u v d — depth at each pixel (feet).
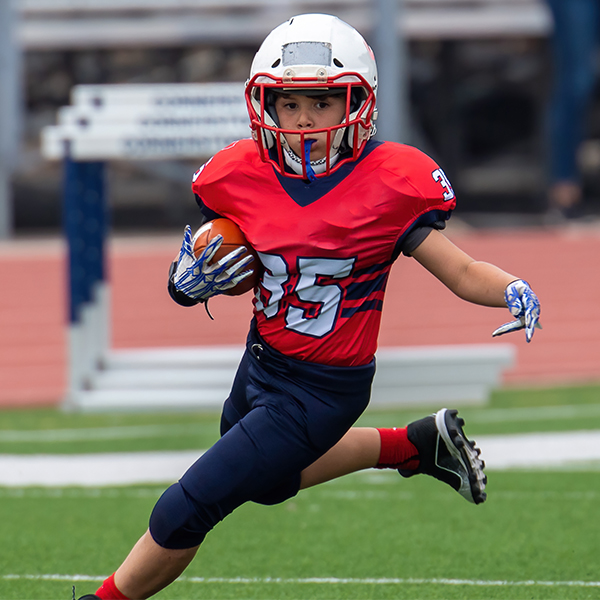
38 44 217.97
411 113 244.01
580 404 94.38
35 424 88.12
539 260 167.12
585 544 49.34
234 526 53.52
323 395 32.89
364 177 32.12
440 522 54.08
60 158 89.97
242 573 45.19
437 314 134.72
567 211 220.02
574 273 157.38
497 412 90.79
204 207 34.22
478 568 45.57
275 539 50.90
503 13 231.30
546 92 240.32
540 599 40.86
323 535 51.65
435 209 32.19
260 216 32.60
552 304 138.82
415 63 241.76
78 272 94.63
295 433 32.68
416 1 230.27
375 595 41.75
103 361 98.27
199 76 226.79
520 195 247.70
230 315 134.21
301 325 32.71
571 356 117.08
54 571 45.83
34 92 222.48
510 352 96.02
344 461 38.27
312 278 32.30
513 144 245.86
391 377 94.84
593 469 67.56
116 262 167.02
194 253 33.14
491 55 241.96
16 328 128.06
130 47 222.89
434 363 95.30
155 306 138.00
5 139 191.01
